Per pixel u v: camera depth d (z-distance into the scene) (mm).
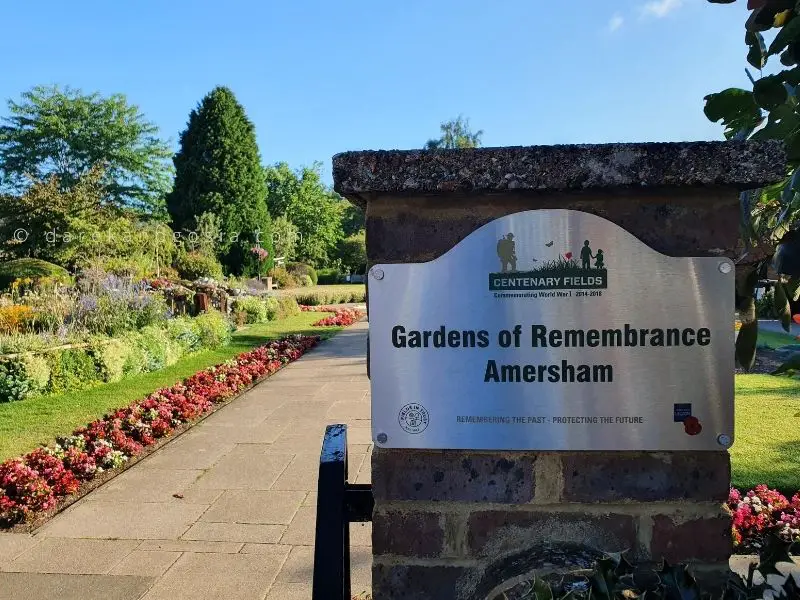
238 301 18234
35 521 4055
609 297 1319
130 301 11875
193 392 7633
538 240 1327
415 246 1353
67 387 8328
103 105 39312
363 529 3738
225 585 3215
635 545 1319
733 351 1305
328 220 51031
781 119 1199
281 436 6168
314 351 12633
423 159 1285
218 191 33469
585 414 1324
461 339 1344
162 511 4223
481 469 1340
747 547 3201
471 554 1340
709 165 1243
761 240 1438
